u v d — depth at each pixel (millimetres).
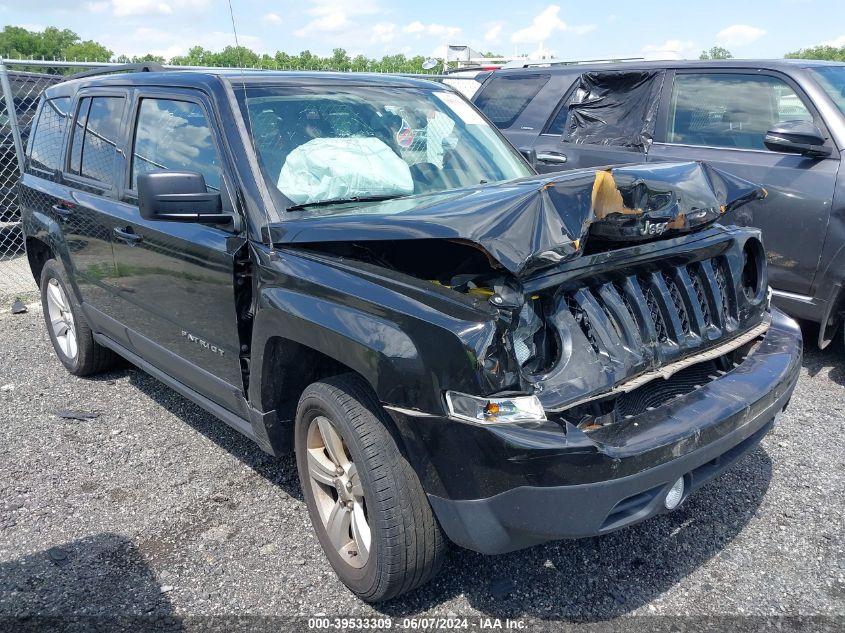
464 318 2307
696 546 3176
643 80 6320
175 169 3600
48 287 5297
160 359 3951
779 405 2916
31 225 5102
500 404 2250
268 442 3199
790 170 5078
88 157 4473
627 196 2543
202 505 3572
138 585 2977
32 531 3369
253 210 3100
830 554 3096
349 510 2855
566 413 2389
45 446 4211
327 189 3287
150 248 3684
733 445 2664
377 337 2469
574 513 2293
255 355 3062
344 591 2926
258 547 3225
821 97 5199
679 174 2838
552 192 2387
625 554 3135
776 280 5191
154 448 4176
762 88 5578
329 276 2740
